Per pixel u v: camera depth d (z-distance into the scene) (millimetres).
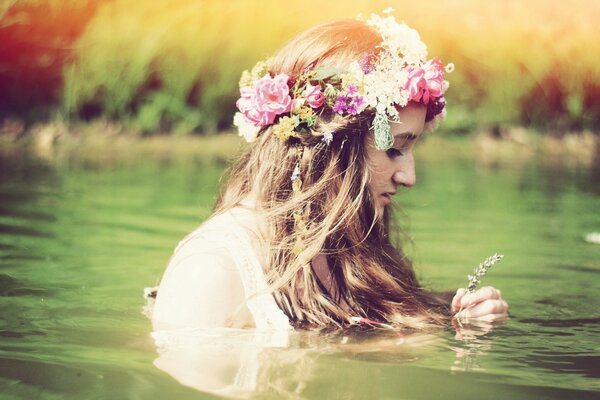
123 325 2842
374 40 2998
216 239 2820
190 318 2738
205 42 11242
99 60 10938
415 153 9680
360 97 2871
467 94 11617
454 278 3908
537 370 2455
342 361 2467
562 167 8555
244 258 2785
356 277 2984
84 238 4551
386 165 2965
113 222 5062
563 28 11945
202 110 11195
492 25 12023
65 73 10883
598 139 11125
